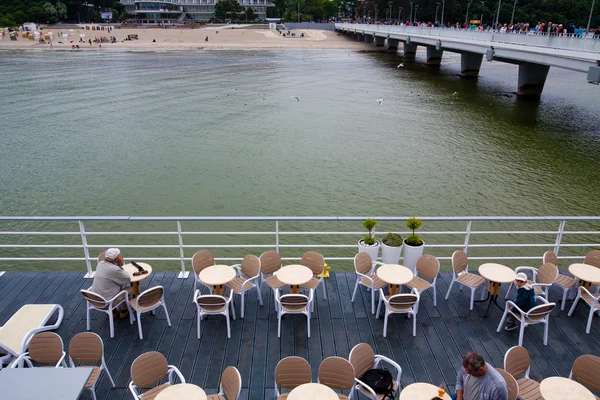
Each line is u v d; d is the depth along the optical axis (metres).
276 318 7.38
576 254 17.89
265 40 108.81
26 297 7.88
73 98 45.41
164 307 7.04
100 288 6.73
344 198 22.62
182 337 6.92
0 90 48.44
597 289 7.72
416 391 5.04
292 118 38.75
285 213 21.05
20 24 118.69
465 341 6.89
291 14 149.88
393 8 126.81
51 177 25.48
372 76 61.22
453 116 39.03
